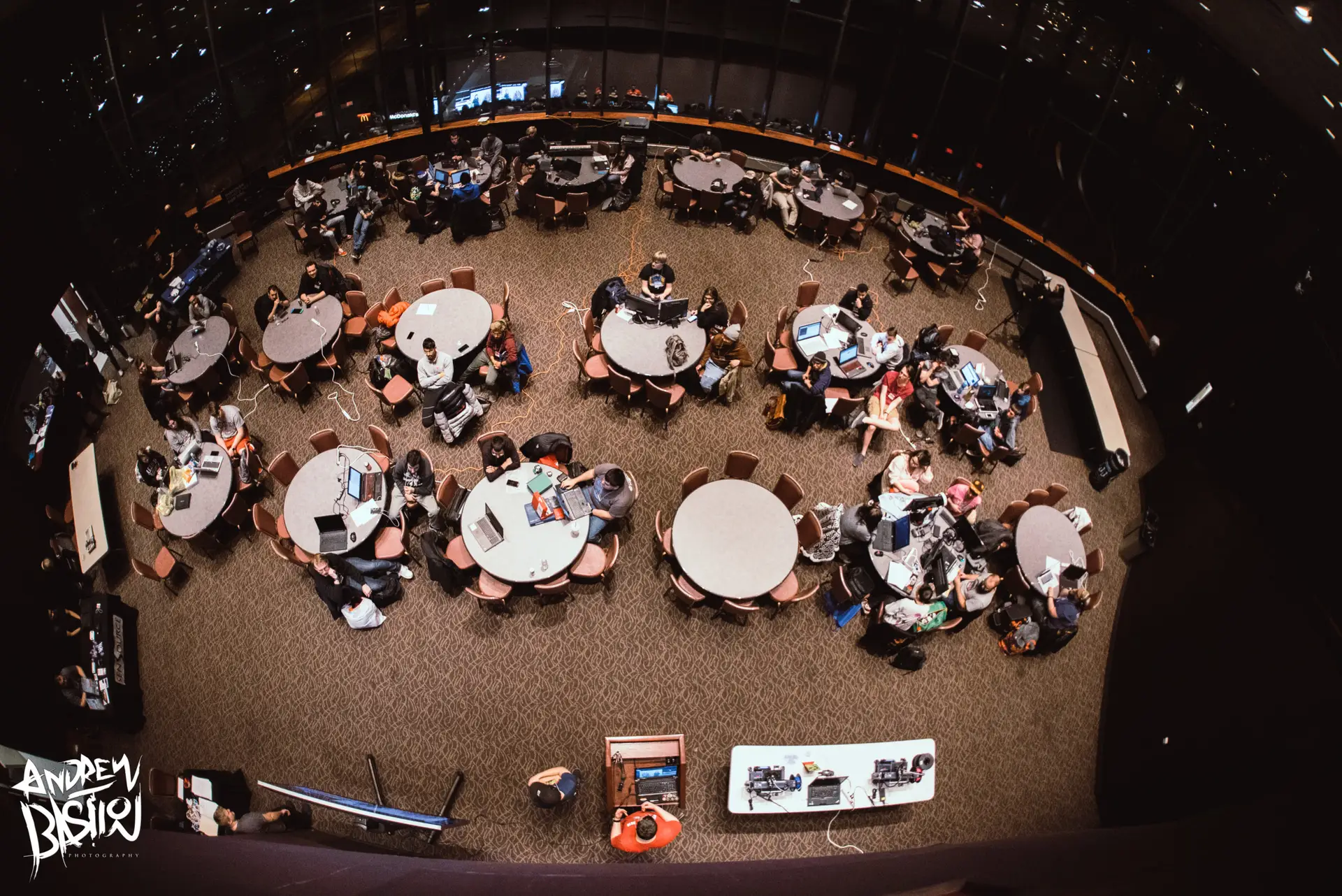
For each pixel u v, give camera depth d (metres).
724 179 11.39
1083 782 6.98
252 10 10.24
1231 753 5.75
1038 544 7.70
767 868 4.96
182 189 10.62
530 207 11.38
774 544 7.30
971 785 6.83
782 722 7.02
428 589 7.68
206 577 7.80
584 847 6.29
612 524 8.05
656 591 7.74
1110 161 10.38
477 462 8.61
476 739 6.82
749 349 9.99
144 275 9.93
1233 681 6.12
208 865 4.31
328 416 9.05
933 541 7.53
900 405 9.48
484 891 4.60
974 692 7.36
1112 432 9.14
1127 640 7.63
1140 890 4.46
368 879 4.51
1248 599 6.43
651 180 12.34
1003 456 8.84
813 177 11.33
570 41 12.48
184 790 6.06
